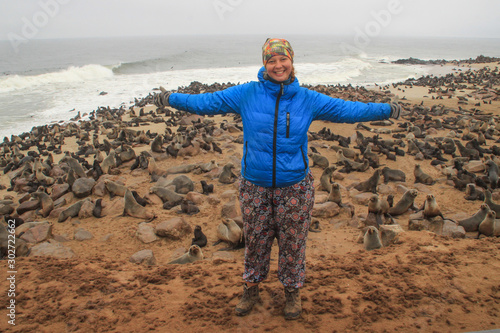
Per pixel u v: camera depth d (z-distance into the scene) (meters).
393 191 10.16
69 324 3.48
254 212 3.09
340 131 18.56
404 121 20.56
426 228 7.29
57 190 10.29
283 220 3.08
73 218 8.80
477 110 23.08
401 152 13.80
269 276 4.43
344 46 121.12
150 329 3.38
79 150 16.47
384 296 3.76
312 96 2.94
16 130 21.77
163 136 18.12
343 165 12.98
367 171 12.23
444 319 3.34
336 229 7.63
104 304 3.82
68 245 7.23
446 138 15.39
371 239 6.09
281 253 3.29
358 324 3.34
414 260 4.60
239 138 16.25
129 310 3.70
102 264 4.94
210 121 21.70
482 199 9.41
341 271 4.50
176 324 3.45
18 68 51.84
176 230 7.39
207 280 4.34
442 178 11.11
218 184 10.91
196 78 44.50
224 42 158.88
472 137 16.44
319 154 13.07
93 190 10.37
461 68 59.56
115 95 32.75
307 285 4.16
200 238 7.10
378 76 49.62
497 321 3.27
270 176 2.89
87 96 32.22
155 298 3.94
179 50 96.12
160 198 9.55
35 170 12.91
